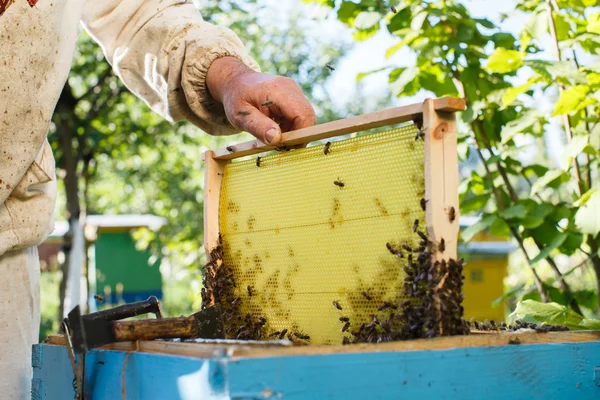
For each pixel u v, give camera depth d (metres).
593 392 1.52
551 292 2.90
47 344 1.86
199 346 1.32
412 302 1.55
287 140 1.83
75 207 8.52
